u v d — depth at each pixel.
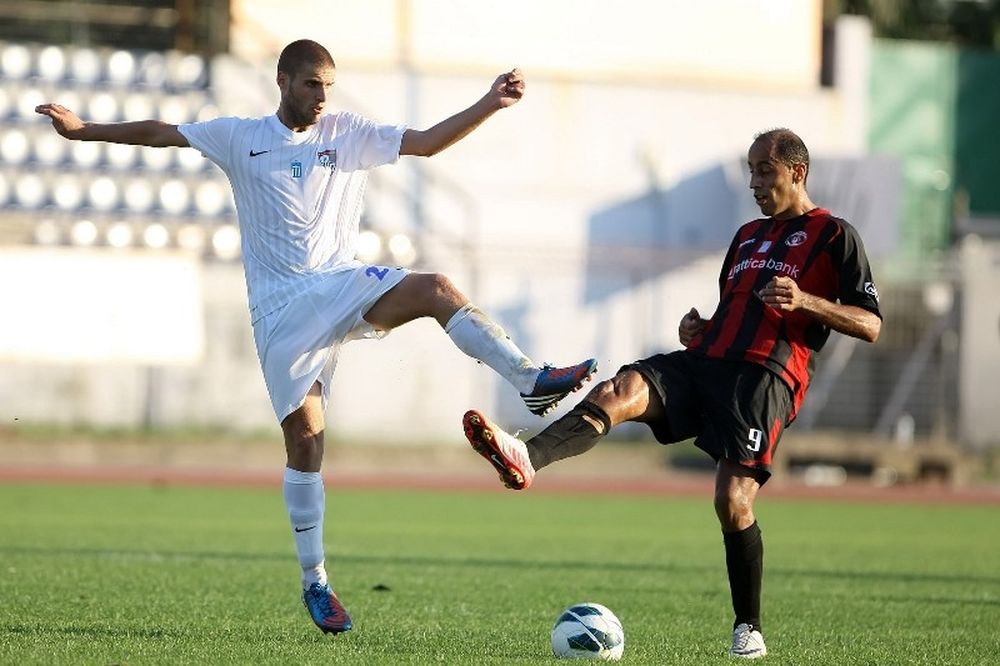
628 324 108.56
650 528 63.09
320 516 25.39
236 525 57.75
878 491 92.94
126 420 98.75
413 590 36.09
